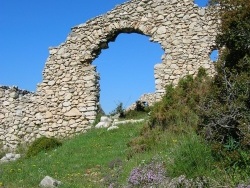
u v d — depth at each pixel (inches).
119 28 981.8
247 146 403.9
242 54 466.3
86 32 999.6
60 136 978.1
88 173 585.0
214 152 428.8
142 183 447.2
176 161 444.8
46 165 652.7
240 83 430.0
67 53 1002.7
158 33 961.5
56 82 1000.2
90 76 989.2
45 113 994.7
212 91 464.1
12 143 994.7
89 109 976.3
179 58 941.8
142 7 976.9
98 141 768.9
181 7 956.6
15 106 1012.5
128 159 591.5
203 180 392.5
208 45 930.7
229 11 473.1
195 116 637.9
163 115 701.3
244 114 418.3
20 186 548.7
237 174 384.2
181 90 747.4
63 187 511.5
